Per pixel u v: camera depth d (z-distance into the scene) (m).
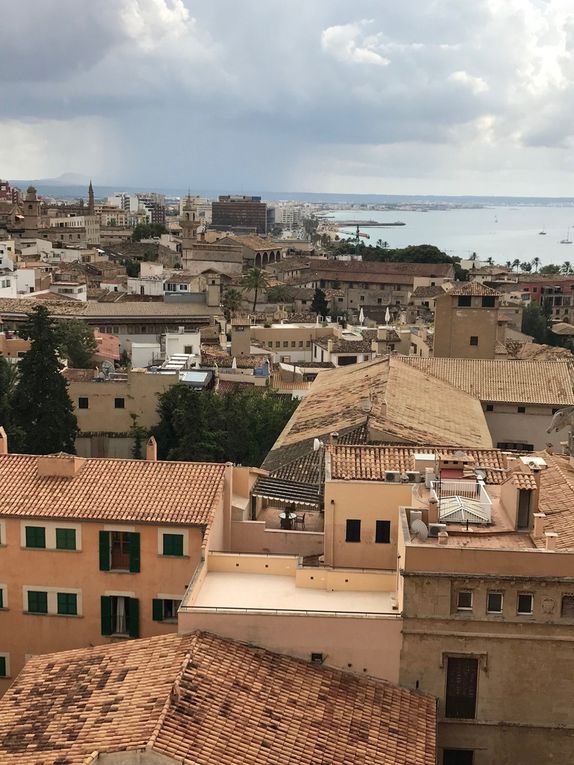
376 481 47.88
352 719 36.72
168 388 105.25
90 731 33.78
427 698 39.22
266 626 39.59
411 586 38.88
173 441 103.06
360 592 44.31
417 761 35.12
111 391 105.19
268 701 36.41
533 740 39.72
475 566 38.47
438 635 39.06
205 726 33.91
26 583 50.34
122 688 36.53
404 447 52.38
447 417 75.62
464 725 39.75
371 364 92.44
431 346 142.38
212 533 48.31
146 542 49.28
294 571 46.12
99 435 105.81
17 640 50.88
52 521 49.44
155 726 33.03
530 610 38.91
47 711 35.94
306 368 140.00
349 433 65.19
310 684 38.22
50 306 162.88
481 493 44.19
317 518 55.38
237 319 162.38
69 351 131.62
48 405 100.06
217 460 98.06
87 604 50.28
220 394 109.62
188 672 36.53
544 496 46.03
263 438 100.75
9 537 49.91
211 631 39.91
